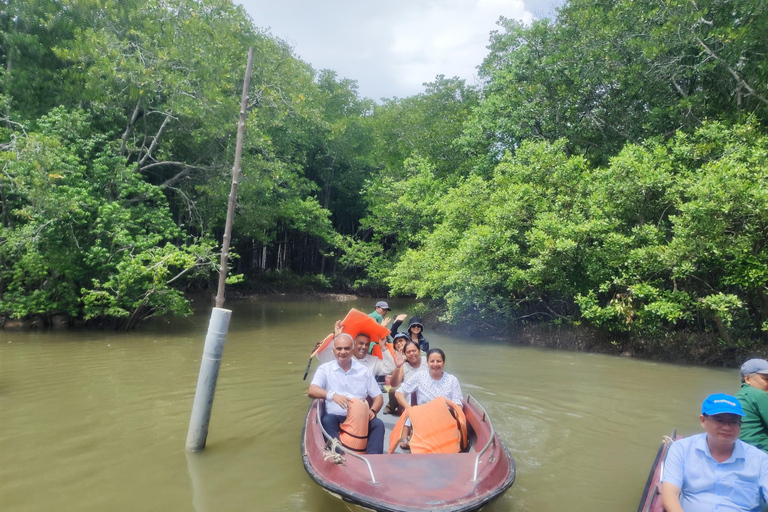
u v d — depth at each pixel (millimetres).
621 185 12125
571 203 13664
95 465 5465
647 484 4359
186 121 17938
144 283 14109
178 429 6590
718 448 3547
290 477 5242
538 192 13953
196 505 4617
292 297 31266
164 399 7859
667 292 11594
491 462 4547
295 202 28125
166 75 16141
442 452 5023
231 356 11555
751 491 3490
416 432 5207
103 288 14508
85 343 12625
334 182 35875
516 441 6414
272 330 16031
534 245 13156
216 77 17156
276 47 20969
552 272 13234
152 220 15594
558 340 13562
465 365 11016
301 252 36875
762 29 12914
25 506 4559
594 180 13578
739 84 13766
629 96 16219
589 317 12602
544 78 17000
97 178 15203
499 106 18453
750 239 10766
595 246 12789
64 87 16000
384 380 7648
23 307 13562
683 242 10977
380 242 36875
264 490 4938
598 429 6875
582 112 17250
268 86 19672
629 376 10055
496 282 14648
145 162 20172
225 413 7352
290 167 27906
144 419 6949
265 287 31703
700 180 11078
